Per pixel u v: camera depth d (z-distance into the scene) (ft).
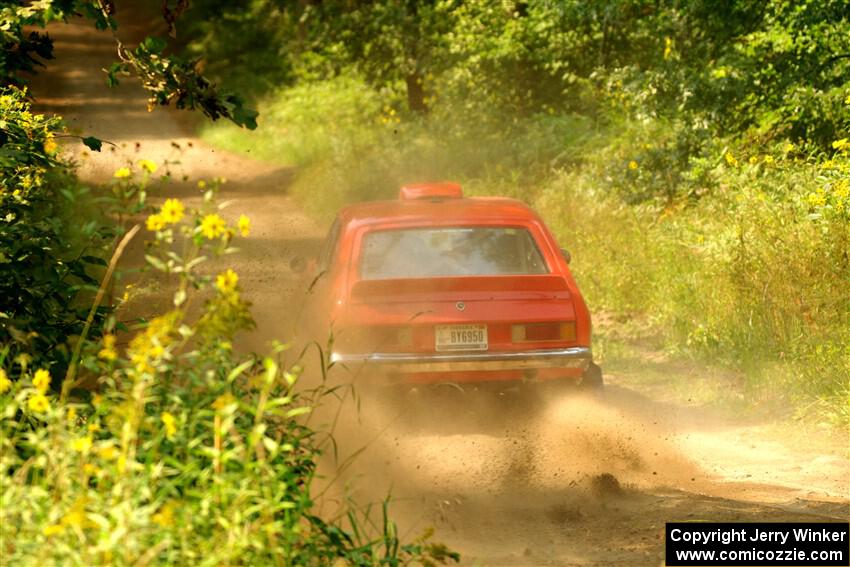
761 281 50.90
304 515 20.24
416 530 27.86
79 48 230.27
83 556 15.74
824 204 53.47
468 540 27.04
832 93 73.15
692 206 72.28
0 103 36.37
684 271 60.44
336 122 146.51
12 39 29.86
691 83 77.97
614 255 66.44
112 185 20.44
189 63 27.73
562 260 40.29
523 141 98.37
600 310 62.44
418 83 126.31
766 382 44.19
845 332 45.68
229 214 104.17
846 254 49.62
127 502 16.10
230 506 17.53
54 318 27.71
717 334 50.98
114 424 18.21
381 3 125.80
